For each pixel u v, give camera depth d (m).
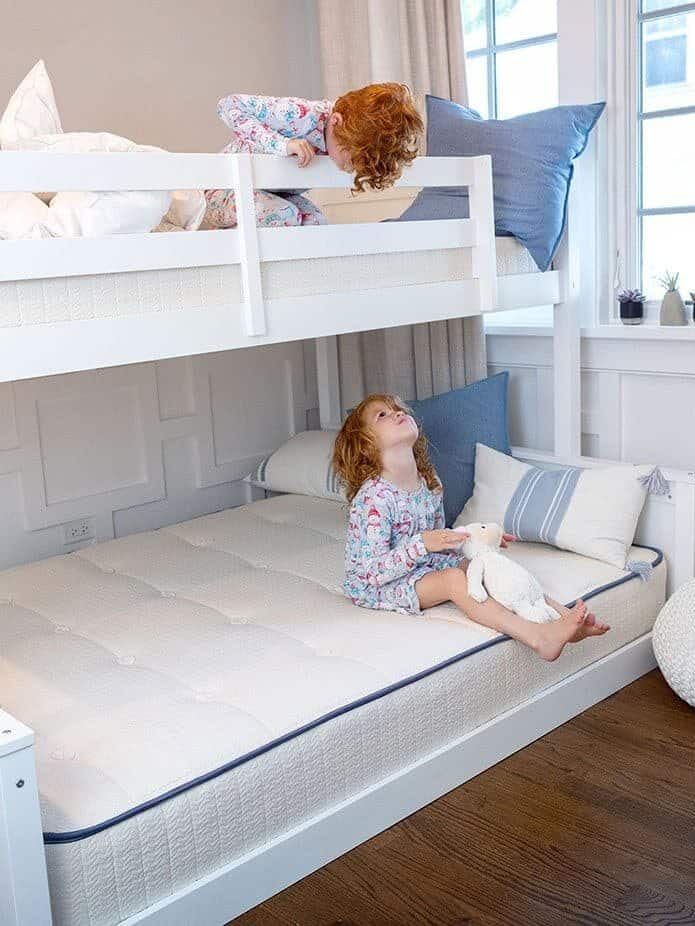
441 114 2.90
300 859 1.86
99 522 3.17
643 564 2.63
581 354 3.11
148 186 1.89
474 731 2.19
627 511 2.66
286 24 3.46
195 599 2.50
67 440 3.06
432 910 1.77
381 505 2.40
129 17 3.06
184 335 1.97
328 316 2.21
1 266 1.70
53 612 2.45
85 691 2.00
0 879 1.46
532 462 3.08
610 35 2.91
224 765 1.74
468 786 2.15
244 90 3.37
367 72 3.25
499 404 3.11
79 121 2.98
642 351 2.96
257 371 3.54
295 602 2.44
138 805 1.63
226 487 3.51
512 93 3.26
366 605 2.40
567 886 1.81
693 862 1.86
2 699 1.99
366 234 2.25
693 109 2.86
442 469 2.94
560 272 2.92
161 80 3.16
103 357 1.86
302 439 3.43
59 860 1.55
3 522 2.95
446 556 2.47
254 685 1.99
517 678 2.29
